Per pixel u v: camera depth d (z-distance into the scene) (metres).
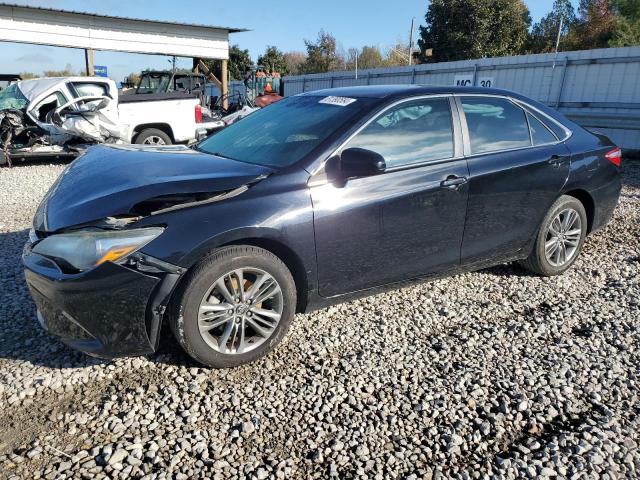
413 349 3.32
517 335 3.55
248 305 2.98
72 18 14.55
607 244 5.63
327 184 3.16
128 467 2.25
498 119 4.06
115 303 2.67
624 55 12.30
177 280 2.74
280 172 3.09
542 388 2.94
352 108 3.53
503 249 4.11
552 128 4.38
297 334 3.46
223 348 2.95
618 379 3.05
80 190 3.04
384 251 3.42
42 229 2.88
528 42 39.50
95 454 2.33
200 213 2.80
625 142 12.55
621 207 7.21
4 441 2.40
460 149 3.76
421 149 3.58
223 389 2.84
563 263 4.56
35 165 10.37
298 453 2.39
